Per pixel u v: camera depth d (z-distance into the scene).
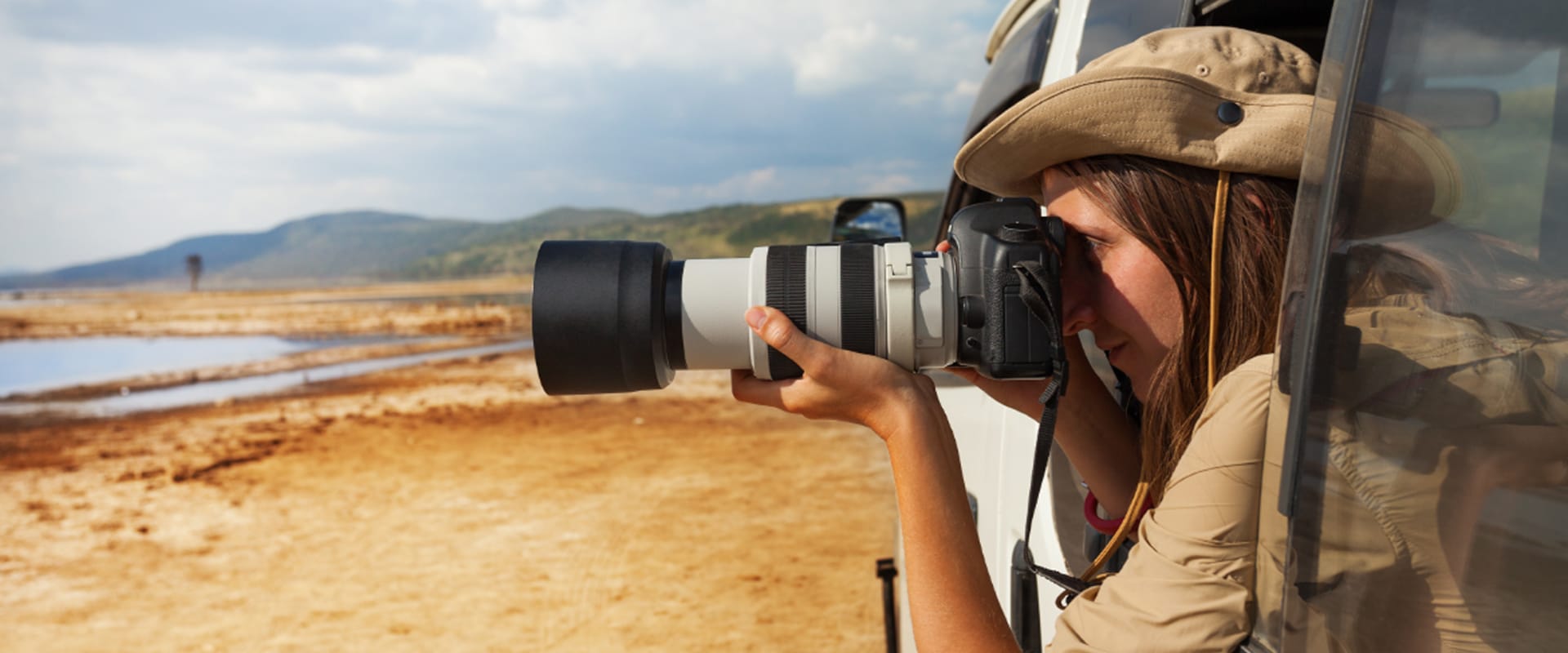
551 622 5.26
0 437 12.25
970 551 1.17
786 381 1.33
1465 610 0.80
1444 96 0.83
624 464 9.17
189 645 5.24
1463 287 0.81
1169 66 1.17
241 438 11.40
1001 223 1.29
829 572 5.85
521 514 7.47
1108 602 1.06
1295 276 0.96
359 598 5.80
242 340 26.55
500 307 35.62
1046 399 1.25
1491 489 0.79
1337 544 0.89
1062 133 1.20
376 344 24.05
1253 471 1.00
